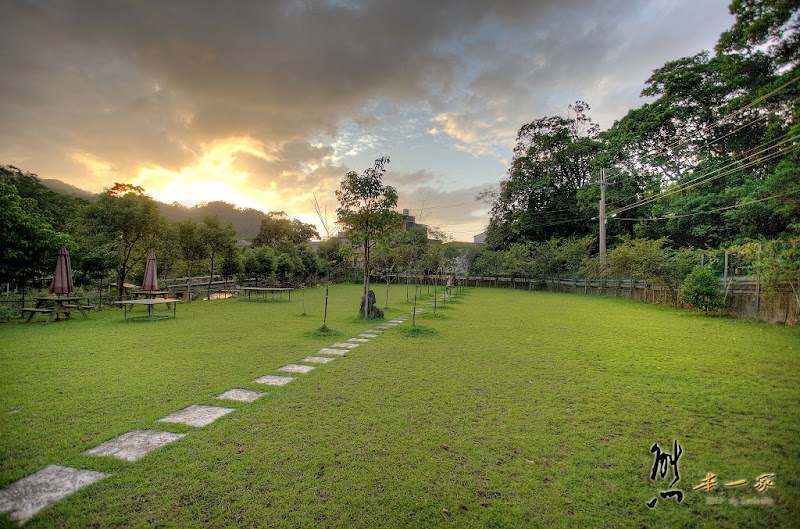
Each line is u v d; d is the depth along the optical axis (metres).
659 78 24.22
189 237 18.44
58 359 6.38
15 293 13.80
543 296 23.00
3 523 2.36
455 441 3.58
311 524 2.42
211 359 6.56
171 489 2.77
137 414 4.11
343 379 5.52
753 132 20.31
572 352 7.46
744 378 5.74
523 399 4.76
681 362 6.70
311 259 29.62
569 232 31.88
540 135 30.80
